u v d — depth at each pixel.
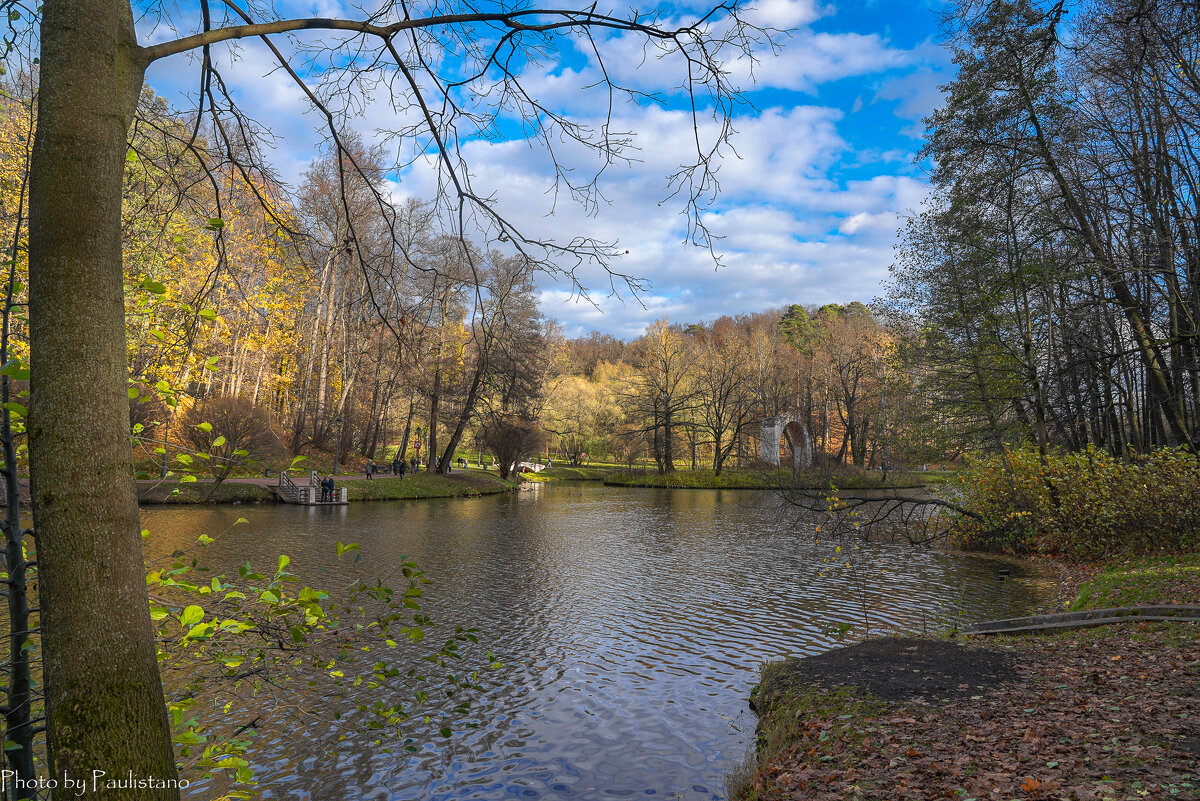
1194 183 15.82
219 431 29.86
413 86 3.67
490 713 9.46
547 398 70.25
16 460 3.24
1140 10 10.72
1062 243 19.73
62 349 2.36
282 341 38.38
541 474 69.00
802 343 72.75
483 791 7.41
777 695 8.73
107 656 2.32
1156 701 6.11
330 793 7.37
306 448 43.81
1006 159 18.77
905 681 8.09
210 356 3.89
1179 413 18.98
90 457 2.36
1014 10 9.10
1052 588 16.83
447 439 72.19
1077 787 4.54
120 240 2.57
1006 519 21.77
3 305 3.26
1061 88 17.94
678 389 66.56
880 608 15.23
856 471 42.75
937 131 21.00
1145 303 19.03
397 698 9.89
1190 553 15.37
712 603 15.86
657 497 47.62
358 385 46.03
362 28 3.18
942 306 25.89
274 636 3.99
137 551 2.48
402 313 4.38
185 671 9.59
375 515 31.56
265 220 4.69
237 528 25.17
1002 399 23.88
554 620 14.27
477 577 18.45
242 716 8.95
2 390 3.17
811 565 20.88
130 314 3.91
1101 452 18.48
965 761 5.40
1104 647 8.59
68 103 2.44
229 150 3.97
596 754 8.27
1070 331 20.33
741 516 35.03
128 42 2.66
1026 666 8.23
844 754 6.20
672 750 8.34
